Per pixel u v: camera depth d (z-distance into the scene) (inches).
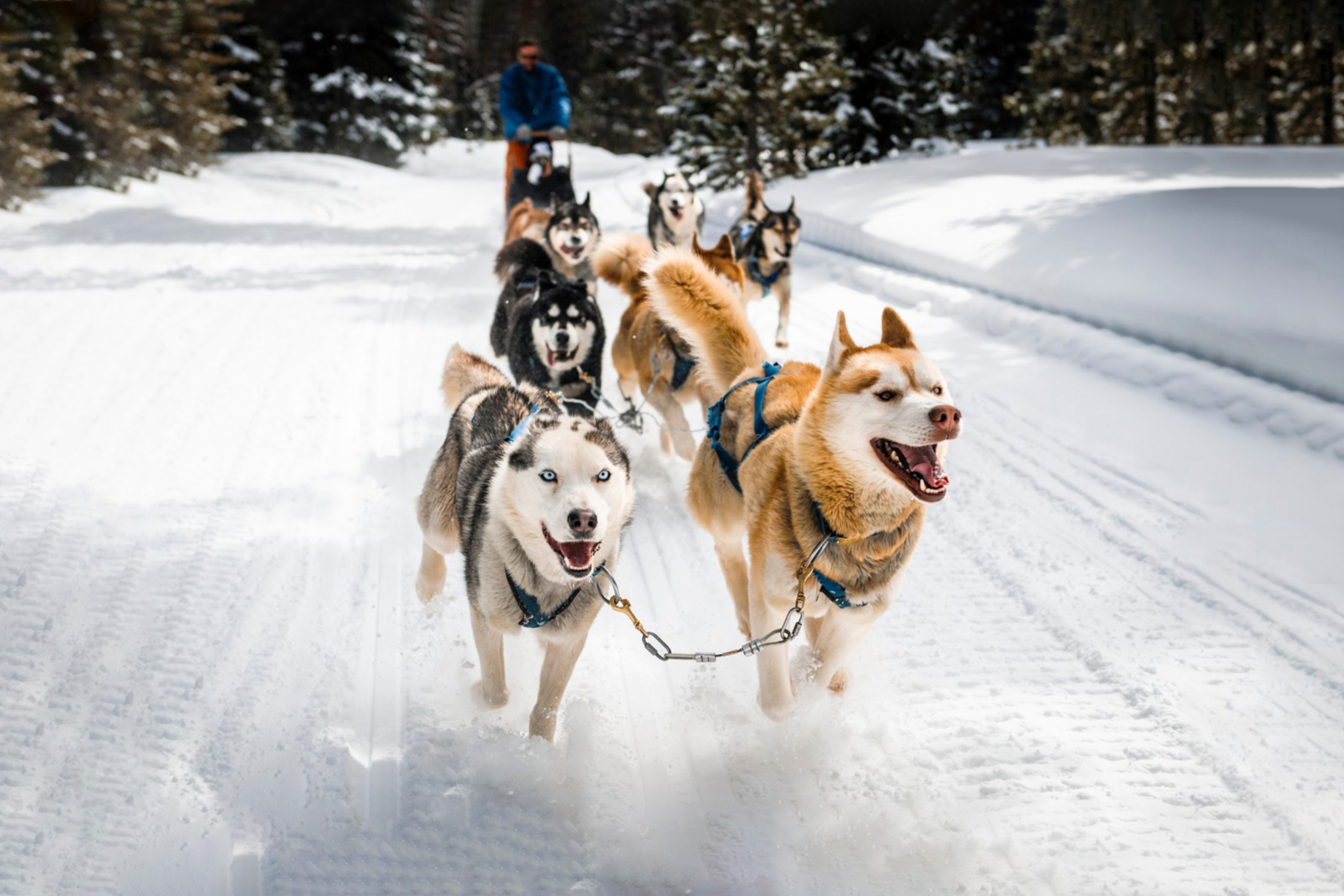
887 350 112.7
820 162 796.0
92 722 125.3
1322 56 888.3
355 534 181.0
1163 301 260.1
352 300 372.8
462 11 2014.0
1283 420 206.8
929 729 127.1
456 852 106.4
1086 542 176.2
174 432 225.9
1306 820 109.6
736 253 334.0
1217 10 706.2
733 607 159.9
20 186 605.0
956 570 170.7
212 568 165.8
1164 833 108.7
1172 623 150.2
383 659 142.6
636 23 1876.2
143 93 873.5
